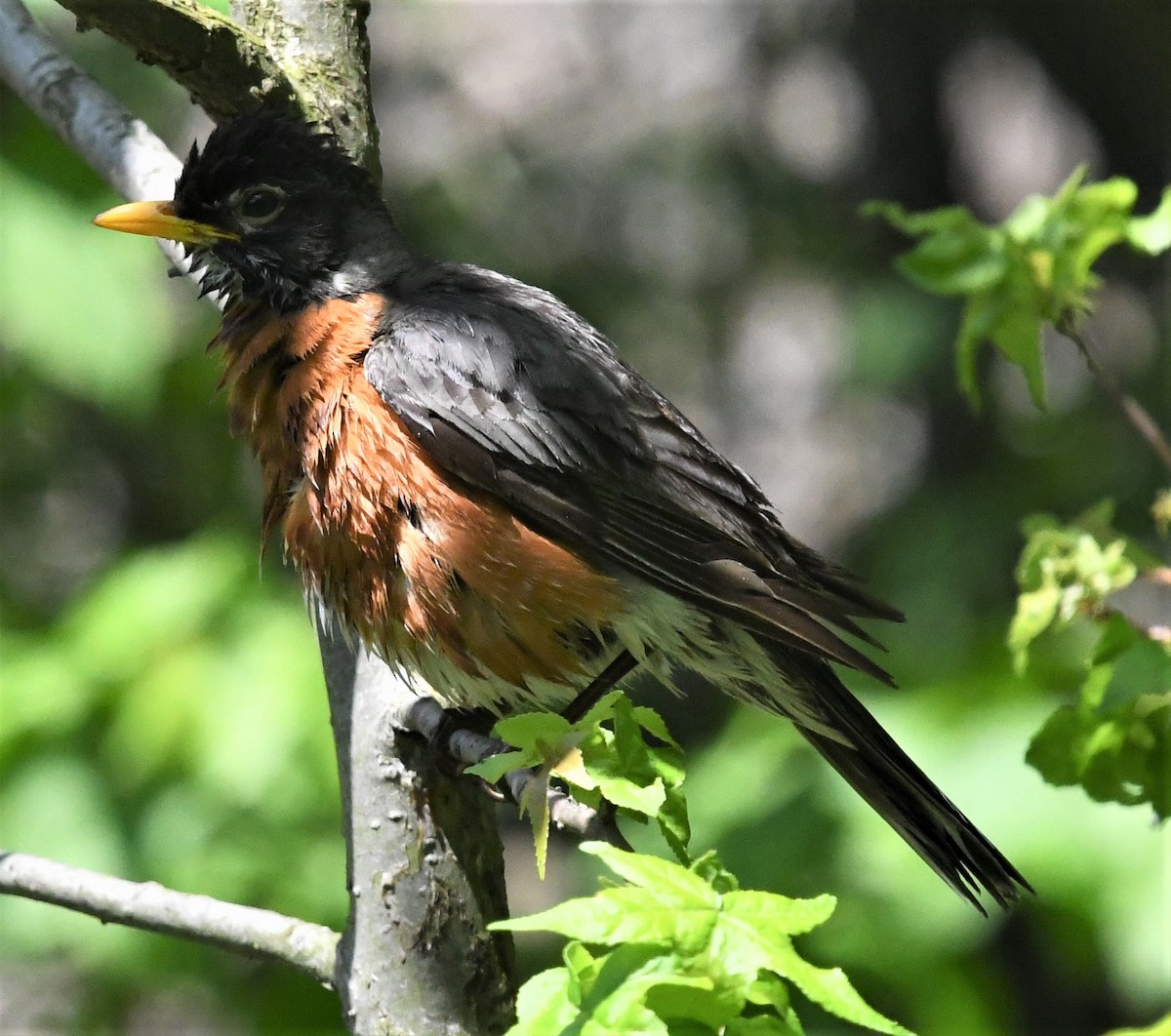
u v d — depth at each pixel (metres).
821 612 6.66
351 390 7.01
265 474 7.30
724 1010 3.93
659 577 6.88
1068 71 16.67
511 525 6.91
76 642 11.49
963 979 10.27
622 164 16.66
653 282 16.62
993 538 14.39
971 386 7.02
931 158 16.28
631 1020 3.82
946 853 6.93
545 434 6.98
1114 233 6.80
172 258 7.94
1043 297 6.82
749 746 11.37
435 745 6.23
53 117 7.89
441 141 16.77
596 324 16.39
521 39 18.02
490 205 16.14
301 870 10.70
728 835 10.84
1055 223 6.82
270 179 7.34
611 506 7.00
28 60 7.95
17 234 11.88
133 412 12.16
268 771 10.87
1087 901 10.13
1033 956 12.53
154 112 13.53
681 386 17.50
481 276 7.70
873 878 10.41
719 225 16.80
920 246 6.93
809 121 16.94
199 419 13.58
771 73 17.08
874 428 17.02
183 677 11.08
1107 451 14.95
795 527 17.33
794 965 3.90
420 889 6.29
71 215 12.10
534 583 6.88
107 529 14.88
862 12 16.25
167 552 12.02
